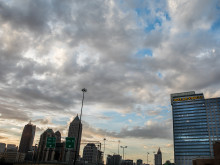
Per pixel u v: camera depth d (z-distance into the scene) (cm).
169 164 18500
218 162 4347
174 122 19275
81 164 9700
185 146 17688
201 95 19288
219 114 17625
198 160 4747
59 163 9019
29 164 7738
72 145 4688
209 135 17188
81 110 5050
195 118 18450
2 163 6131
